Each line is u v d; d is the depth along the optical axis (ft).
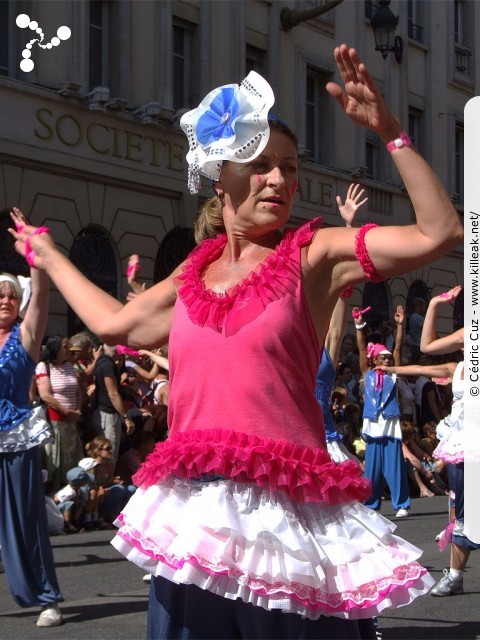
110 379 36.65
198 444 8.53
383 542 8.45
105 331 9.77
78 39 59.98
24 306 20.39
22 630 19.49
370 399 39.01
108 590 23.90
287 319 8.60
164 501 8.64
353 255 8.57
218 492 8.38
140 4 64.59
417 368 24.50
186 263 9.44
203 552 8.13
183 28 69.31
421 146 93.20
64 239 59.11
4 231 55.93
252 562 8.13
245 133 8.80
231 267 9.16
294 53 77.71
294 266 8.73
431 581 8.39
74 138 59.41
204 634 8.45
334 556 8.33
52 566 19.90
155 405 39.75
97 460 34.94
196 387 8.76
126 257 62.80
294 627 8.32
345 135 82.89
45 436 19.81
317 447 8.67
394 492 39.19
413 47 91.76
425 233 8.18
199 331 8.80
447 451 22.76
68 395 35.04
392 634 19.39
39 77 58.03
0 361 19.69
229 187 9.11
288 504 8.38
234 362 8.61
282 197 9.01
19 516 19.60
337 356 19.29
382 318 82.89
